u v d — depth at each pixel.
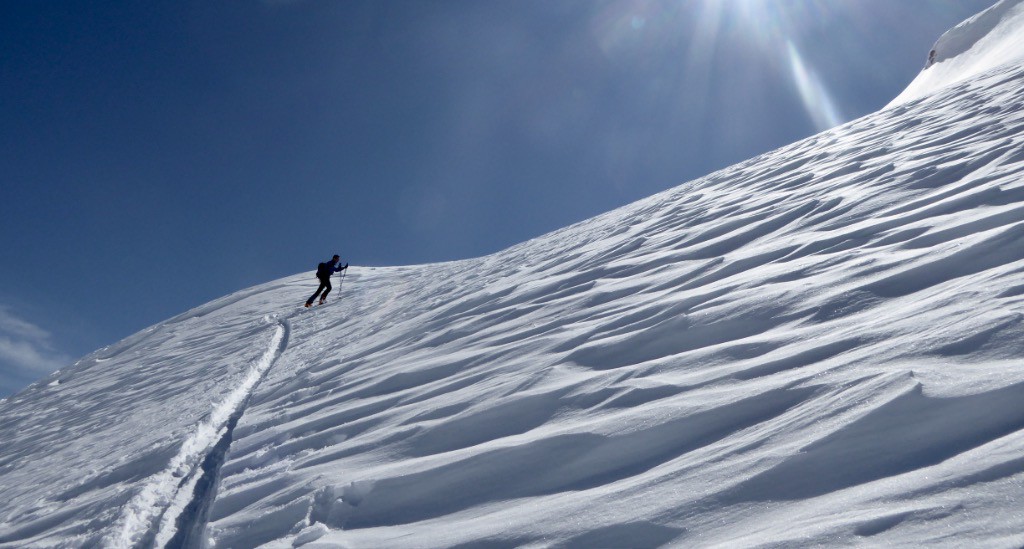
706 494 1.75
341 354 6.84
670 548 1.60
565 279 6.39
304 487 2.90
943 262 2.91
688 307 3.74
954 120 7.60
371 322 9.05
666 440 2.20
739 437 2.00
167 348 13.02
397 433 3.27
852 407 1.85
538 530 1.91
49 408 10.13
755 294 3.48
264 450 3.88
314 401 4.83
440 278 11.65
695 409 2.30
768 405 2.13
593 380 3.04
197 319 16.14
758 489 1.68
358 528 2.39
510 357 4.16
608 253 7.02
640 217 9.20
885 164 6.17
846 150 8.20
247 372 7.78
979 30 32.94
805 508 1.53
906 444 1.60
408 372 4.66
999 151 4.89
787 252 4.31
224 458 4.06
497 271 9.33
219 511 3.02
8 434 8.99
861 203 4.89
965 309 2.25
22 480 5.69
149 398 8.35
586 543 1.76
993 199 3.73
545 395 3.06
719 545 1.51
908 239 3.58
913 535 1.27
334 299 14.34
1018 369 1.70
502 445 2.63
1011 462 1.37
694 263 5.09
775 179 8.02
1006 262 2.66
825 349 2.41
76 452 6.19
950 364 1.88
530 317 5.25
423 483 2.54
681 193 10.30
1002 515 1.23
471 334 5.43
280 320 13.21
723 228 6.02
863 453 1.64
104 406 8.88
